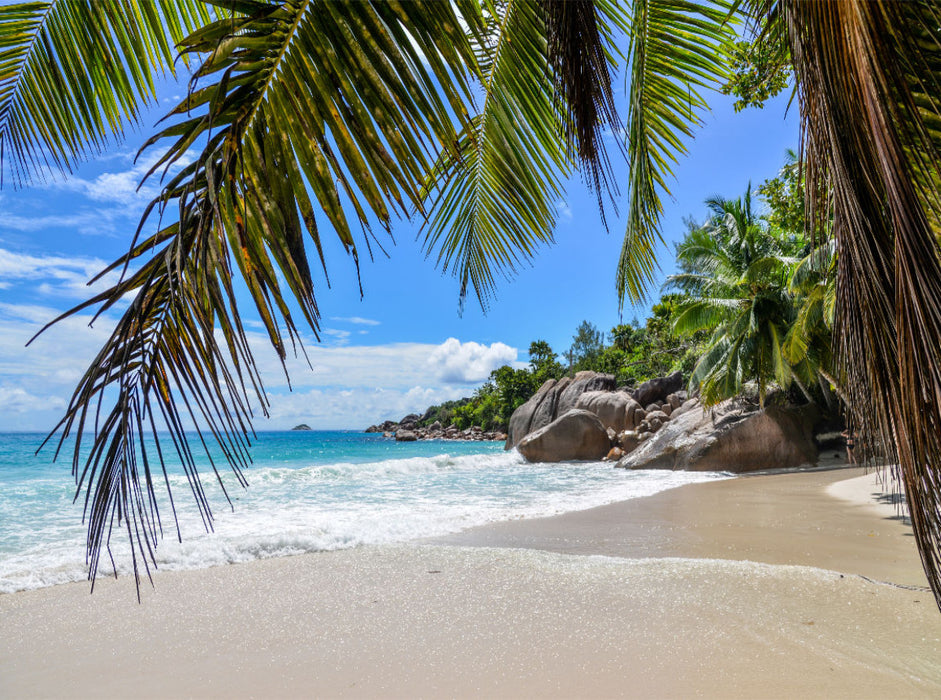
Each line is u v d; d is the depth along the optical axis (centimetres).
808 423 1812
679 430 1961
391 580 483
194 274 101
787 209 1086
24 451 3422
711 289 2070
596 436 2303
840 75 97
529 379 5559
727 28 272
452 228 346
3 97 221
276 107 112
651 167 308
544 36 237
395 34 118
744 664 292
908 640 319
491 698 268
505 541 678
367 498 1203
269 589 463
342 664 312
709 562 512
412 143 119
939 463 88
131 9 214
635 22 227
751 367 1941
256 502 1138
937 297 85
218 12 196
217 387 102
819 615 361
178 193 103
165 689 289
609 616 372
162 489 1347
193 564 561
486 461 2198
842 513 858
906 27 97
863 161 95
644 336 4659
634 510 931
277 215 110
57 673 310
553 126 265
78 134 228
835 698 253
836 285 118
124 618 398
